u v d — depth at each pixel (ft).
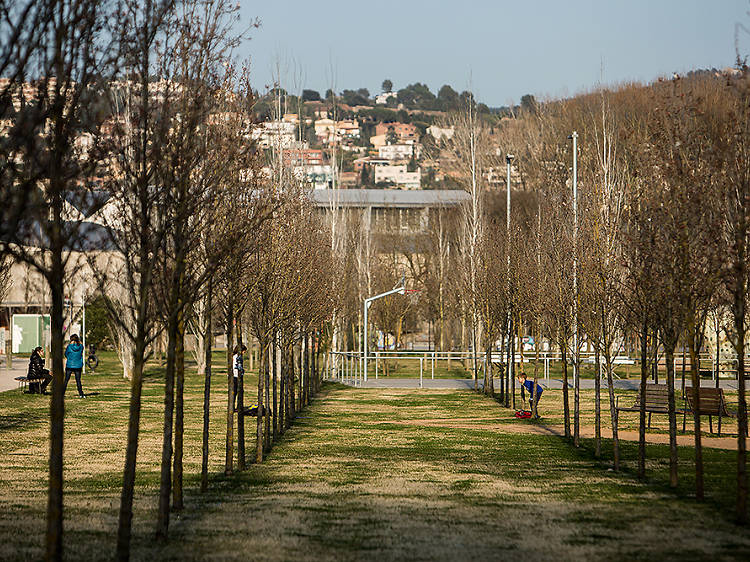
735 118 46.50
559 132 246.47
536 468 64.95
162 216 39.34
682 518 45.06
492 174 276.00
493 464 67.15
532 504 49.47
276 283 70.59
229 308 61.67
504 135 283.38
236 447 76.38
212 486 56.39
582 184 100.32
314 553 37.17
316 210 113.60
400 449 76.59
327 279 116.88
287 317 75.05
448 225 238.07
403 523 43.91
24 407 106.01
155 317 38.88
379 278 217.77
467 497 51.85
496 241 144.36
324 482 57.98
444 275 224.94
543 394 139.54
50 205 32.94
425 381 172.35
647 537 40.34
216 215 48.91
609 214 74.33
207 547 38.42
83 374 172.65
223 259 45.91
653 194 53.88
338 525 43.39
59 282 32.68
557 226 89.56
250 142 48.24
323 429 93.30
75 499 50.16
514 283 121.19
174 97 40.32
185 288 42.86
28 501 49.11
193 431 86.63
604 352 66.28
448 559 35.96
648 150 57.88
